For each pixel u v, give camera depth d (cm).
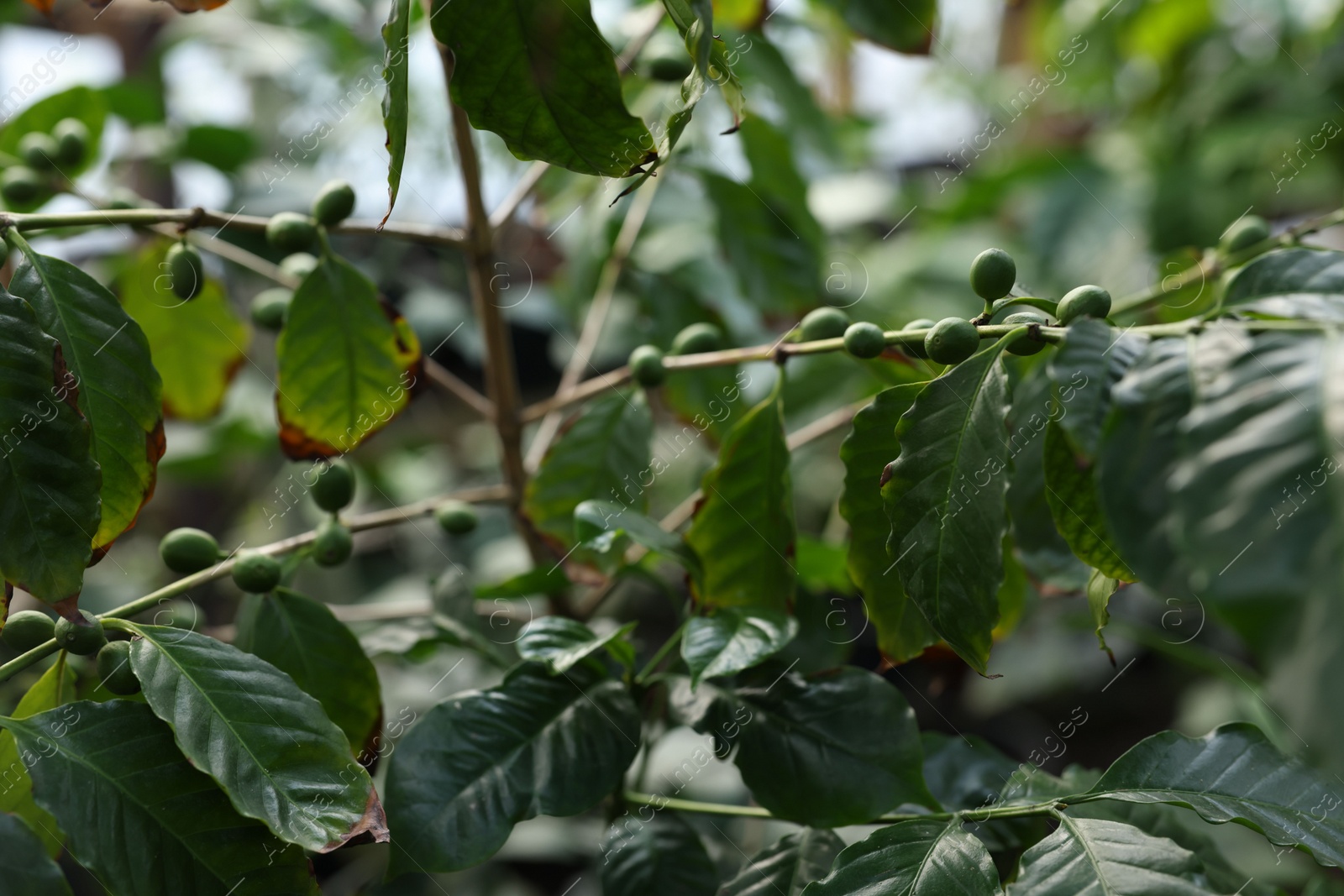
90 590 137
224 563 87
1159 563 73
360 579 175
